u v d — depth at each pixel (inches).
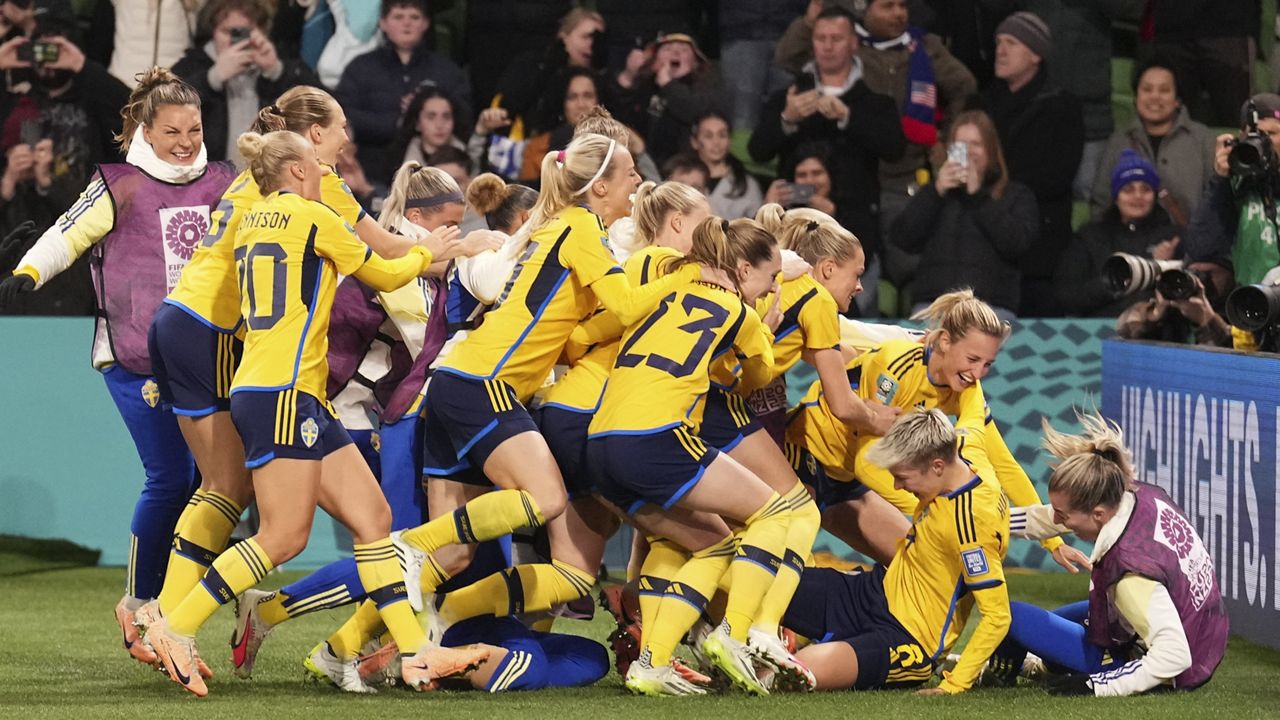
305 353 572.7
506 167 1088.2
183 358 600.4
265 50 1059.9
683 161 1088.8
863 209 1091.9
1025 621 593.9
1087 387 1032.8
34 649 711.1
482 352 593.6
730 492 584.1
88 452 987.3
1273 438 719.1
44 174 1064.8
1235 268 903.1
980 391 658.8
